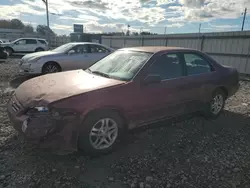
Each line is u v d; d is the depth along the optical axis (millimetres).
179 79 3811
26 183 2385
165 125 4133
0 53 14586
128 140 3490
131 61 3652
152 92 3396
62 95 2727
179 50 4016
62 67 8383
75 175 2564
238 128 4172
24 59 8352
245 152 3262
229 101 6121
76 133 2723
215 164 2916
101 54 9227
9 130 3559
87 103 2748
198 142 3527
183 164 2893
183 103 3922
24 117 2645
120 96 3043
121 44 22281
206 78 4258
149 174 2652
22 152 2963
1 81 7547
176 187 2441
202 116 4688
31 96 2818
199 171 2752
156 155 3086
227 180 2596
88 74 3689
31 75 8625
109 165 2805
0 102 5020
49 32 36000
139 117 3357
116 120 3098
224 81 4602
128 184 2461
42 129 2516
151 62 3508
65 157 2916
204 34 13914
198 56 4316
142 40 19281
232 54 12438
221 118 4691
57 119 2572
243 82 9664
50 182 2418
